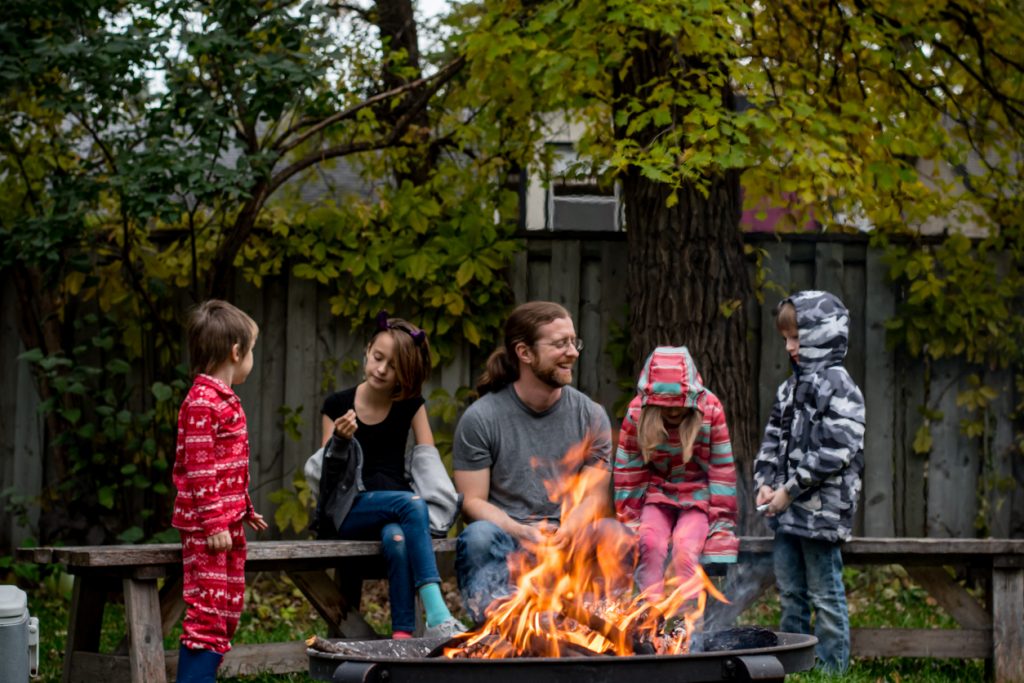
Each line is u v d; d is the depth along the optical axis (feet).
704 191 19.34
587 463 16.52
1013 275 23.39
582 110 25.52
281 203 25.12
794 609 17.11
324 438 16.69
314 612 21.94
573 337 16.02
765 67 21.97
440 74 22.94
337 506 16.12
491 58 20.04
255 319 23.35
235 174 20.49
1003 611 16.90
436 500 16.34
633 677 9.77
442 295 22.63
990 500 23.43
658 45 21.03
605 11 19.60
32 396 23.12
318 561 16.33
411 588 15.46
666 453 16.38
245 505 13.94
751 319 23.18
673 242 20.88
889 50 21.13
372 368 16.52
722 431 16.37
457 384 23.30
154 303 23.03
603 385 23.13
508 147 24.50
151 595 14.15
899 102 23.49
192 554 13.55
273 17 21.38
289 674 16.65
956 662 18.24
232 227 22.90
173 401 22.72
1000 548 16.83
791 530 16.62
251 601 22.54
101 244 22.34
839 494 16.49
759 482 17.31
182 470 13.78
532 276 23.25
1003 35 22.50
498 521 15.53
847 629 16.57
